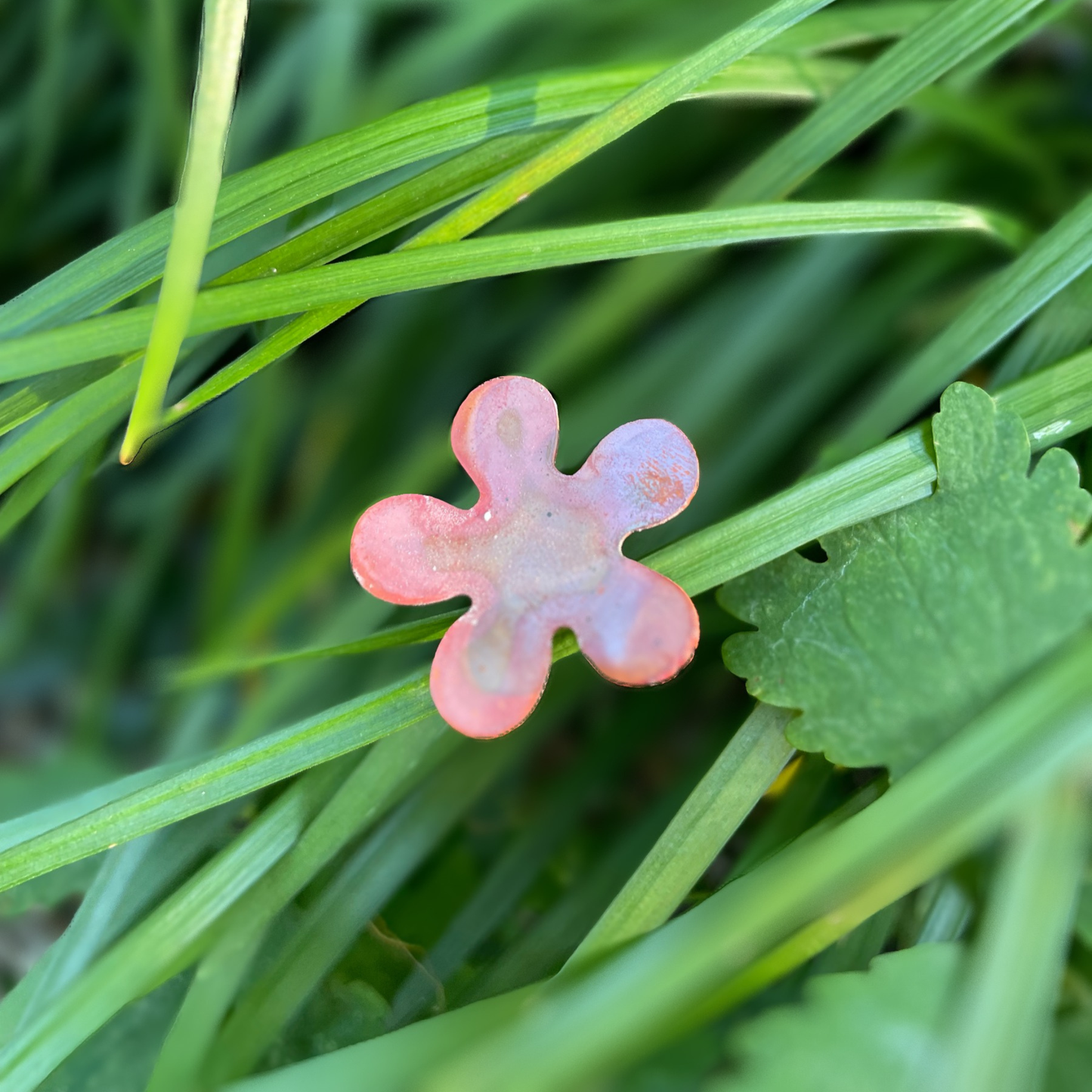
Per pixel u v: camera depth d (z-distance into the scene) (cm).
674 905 20
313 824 20
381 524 19
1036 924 19
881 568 20
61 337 20
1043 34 25
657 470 19
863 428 21
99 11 27
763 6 24
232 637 24
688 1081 19
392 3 24
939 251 24
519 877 22
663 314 25
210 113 19
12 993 20
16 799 24
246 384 25
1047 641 20
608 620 19
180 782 20
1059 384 20
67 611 29
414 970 21
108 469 27
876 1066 19
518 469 19
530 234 20
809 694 20
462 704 19
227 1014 20
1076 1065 19
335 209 21
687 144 25
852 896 19
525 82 21
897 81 21
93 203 28
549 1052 19
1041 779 19
